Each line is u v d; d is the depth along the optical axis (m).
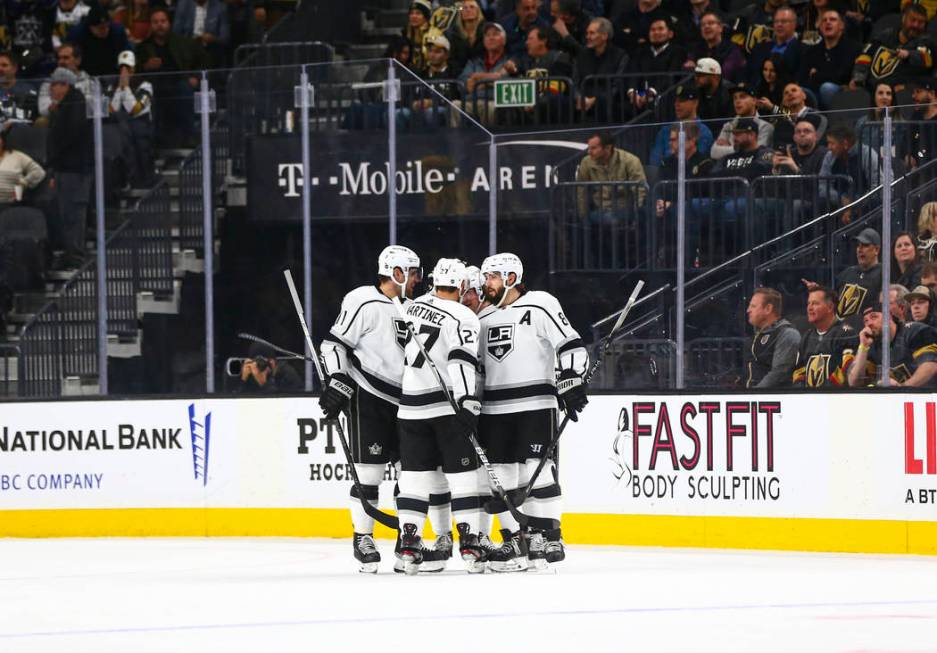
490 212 20.28
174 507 20.50
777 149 18.39
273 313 20.75
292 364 20.62
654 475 18.14
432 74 25.69
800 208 18.22
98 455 20.69
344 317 15.55
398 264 15.67
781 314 18.22
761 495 17.48
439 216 20.59
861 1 24.56
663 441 18.08
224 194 20.92
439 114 20.62
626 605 11.91
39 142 21.20
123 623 11.23
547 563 15.11
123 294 21.05
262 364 20.67
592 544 18.48
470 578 14.45
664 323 18.95
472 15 25.97
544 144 19.95
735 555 16.91
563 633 10.30
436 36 25.61
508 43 26.02
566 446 18.62
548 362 15.34
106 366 21.06
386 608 11.88
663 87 24.14
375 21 30.00
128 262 21.03
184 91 20.95
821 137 18.14
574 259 19.67
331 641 10.08
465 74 25.62
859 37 23.98
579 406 15.10
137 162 21.03
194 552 18.19
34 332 21.19
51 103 21.20
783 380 18.14
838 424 17.06
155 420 20.56
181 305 20.91
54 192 21.17
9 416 20.88
